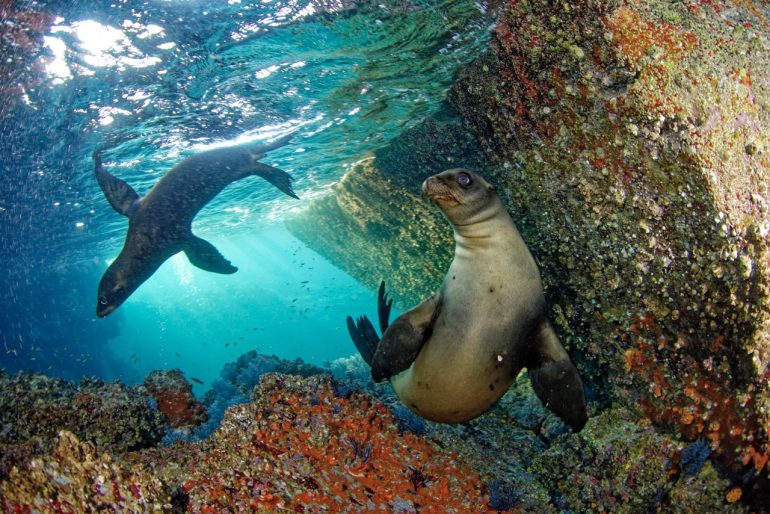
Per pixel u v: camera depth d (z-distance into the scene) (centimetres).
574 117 194
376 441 218
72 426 216
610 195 193
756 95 179
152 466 191
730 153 170
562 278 234
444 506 197
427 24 280
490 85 228
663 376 207
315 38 293
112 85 316
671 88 167
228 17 265
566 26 183
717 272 175
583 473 216
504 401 300
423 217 467
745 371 182
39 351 1082
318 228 736
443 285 181
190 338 3200
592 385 253
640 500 203
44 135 370
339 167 584
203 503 173
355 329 273
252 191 730
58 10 239
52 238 759
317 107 412
